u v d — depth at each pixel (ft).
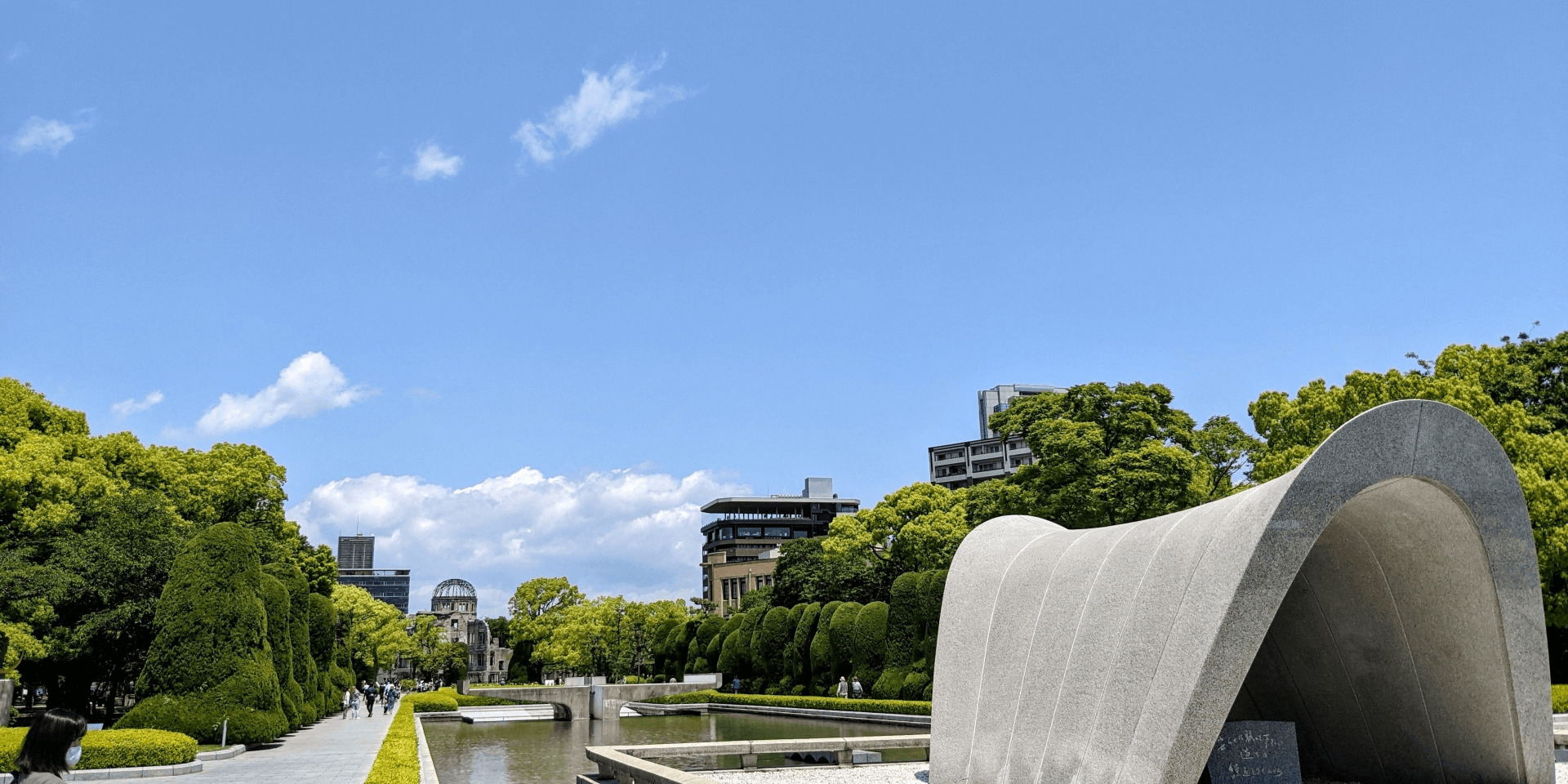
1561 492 85.40
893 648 131.23
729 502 385.50
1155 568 33.22
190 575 77.97
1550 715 32.94
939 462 388.37
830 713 127.13
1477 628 33.27
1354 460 29.45
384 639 278.05
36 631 83.56
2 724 76.95
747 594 226.58
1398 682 36.99
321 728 107.24
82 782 56.59
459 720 142.10
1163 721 29.19
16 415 106.32
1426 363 114.42
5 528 90.74
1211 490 131.95
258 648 80.23
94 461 109.81
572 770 72.79
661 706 166.20
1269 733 36.60
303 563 161.58
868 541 168.76
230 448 146.61
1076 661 35.29
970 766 39.75
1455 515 31.81
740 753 57.88
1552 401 110.42
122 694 118.21
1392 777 39.27
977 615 44.09
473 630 470.39
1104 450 119.75
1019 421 136.26
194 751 62.75
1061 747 34.04
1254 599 28.71
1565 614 89.76
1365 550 35.29
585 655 245.24
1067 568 39.86
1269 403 110.63
